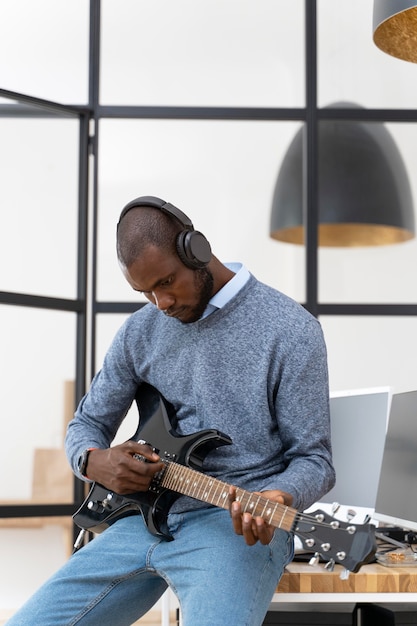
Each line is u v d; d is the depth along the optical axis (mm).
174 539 2281
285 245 5250
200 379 2336
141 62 5293
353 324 5207
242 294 2328
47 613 2305
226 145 5281
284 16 5359
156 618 4887
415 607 2777
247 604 2105
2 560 4824
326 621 2842
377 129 5320
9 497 4840
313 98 5297
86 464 2402
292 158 5289
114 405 2557
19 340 4922
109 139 5242
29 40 5242
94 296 5148
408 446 2900
